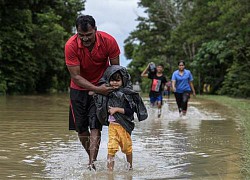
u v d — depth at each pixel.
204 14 31.70
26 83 31.16
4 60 27.97
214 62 33.34
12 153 6.46
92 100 5.79
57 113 13.22
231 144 7.36
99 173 5.25
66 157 6.21
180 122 11.14
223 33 28.69
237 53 26.73
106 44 5.71
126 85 5.67
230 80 27.50
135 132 8.95
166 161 5.95
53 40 31.27
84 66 5.73
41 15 31.36
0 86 26.62
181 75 13.09
